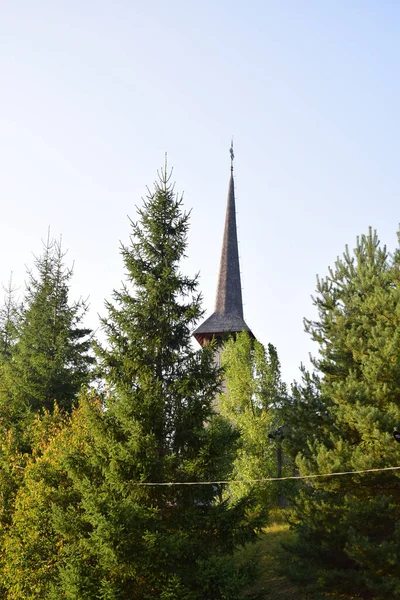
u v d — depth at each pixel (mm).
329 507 20688
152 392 20375
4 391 34875
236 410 36375
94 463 20031
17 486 26250
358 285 23328
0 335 48406
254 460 33250
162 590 18125
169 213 22984
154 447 19469
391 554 18281
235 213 68625
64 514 19781
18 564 21656
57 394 35031
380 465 19125
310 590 21141
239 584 17766
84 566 18797
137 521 18359
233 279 65500
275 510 32688
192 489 19984
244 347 37656
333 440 20844
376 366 20734
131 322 21344
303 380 23312
